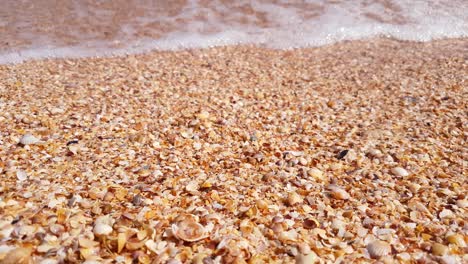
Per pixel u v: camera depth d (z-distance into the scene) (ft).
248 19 3.69
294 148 1.71
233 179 1.44
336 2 4.00
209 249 1.08
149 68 2.71
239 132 1.82
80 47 3.09
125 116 1.90
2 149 1.49
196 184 1.39
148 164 1.50
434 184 1.47
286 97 2.28
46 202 1.19
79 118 1.82
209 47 3.21
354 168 1.56
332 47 3.29
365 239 1.18
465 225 1.25
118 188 1.31
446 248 1.14
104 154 1.53
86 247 1.03
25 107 1.87
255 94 2.30
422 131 1.89
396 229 1.23
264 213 1.26
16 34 3.22
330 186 1.42
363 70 2.76
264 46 3.28
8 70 2.54
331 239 1.18
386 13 3.83
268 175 1.47
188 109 2.03
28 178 1.32
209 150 1.66
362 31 3.54
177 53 3.07
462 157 1.67
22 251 0.99
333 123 1.97
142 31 3.40
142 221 1.16
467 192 1.42
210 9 3.83
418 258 1.11
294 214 1.27
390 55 3.05
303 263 1.06
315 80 2.59
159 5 3.87
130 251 1.05
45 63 2.76
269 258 1.08
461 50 3.06
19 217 1.11
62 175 1.36
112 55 2.98
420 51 3.11
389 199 1.37
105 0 3.93
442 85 2.40
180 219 1.17
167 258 1.04
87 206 1.20
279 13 3.80
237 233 1.16
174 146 1.66
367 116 2.06
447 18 3.73
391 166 1.58
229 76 2.61
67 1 3.90
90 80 2.40
